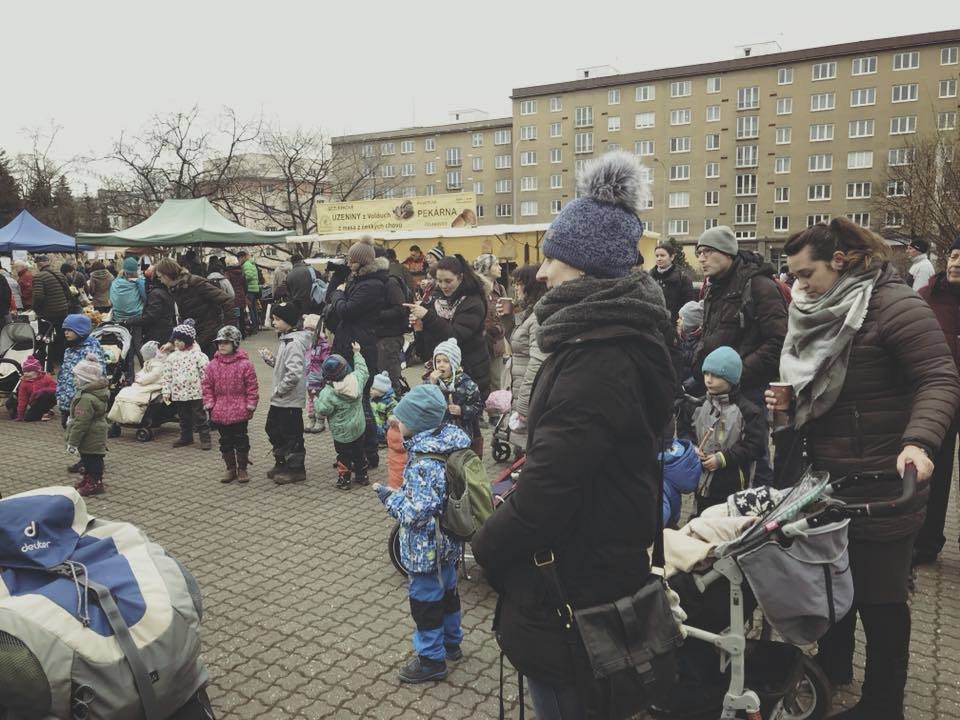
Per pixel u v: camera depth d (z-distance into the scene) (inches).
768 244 2566.4
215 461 288.0
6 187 1606.8
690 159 2650.1
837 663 125.5
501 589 75.7
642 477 71.5
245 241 625.3
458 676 136.3
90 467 245.1
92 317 526.3
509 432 231.3
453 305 247.1
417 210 1112.2
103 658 79.8
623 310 68.5
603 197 73.1
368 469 274.2
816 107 2458.2
